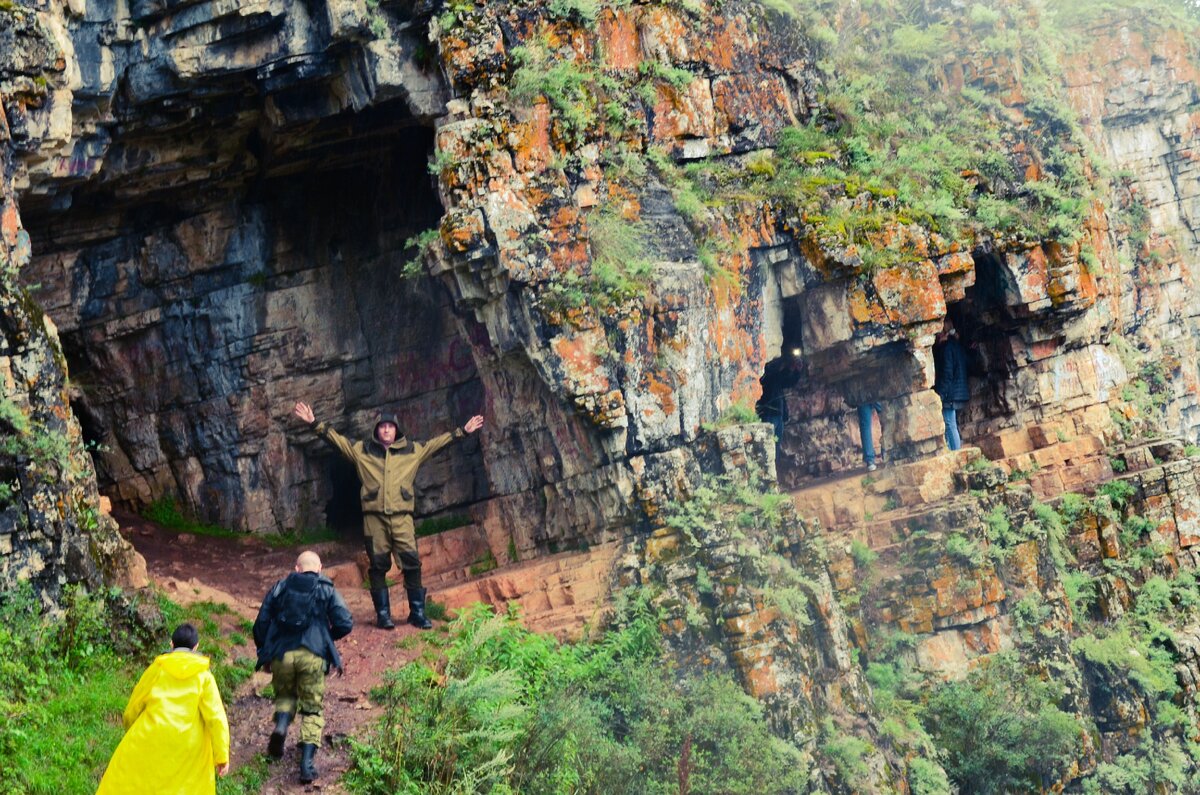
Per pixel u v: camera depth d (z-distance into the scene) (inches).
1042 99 962.7
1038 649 794.8
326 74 707.4
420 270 698.2
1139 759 826.2
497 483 741.9
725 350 733.9
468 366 850.8
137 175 749.9
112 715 482.0
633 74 745.6
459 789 480.1
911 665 766.5
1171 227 1326.3
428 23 702.5
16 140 596.1
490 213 668.1
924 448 834.2
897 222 802.8
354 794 467.8
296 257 828.0
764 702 636.7
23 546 505.0
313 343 831.7
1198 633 892.0
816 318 796.6
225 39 693.9
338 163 808.3
